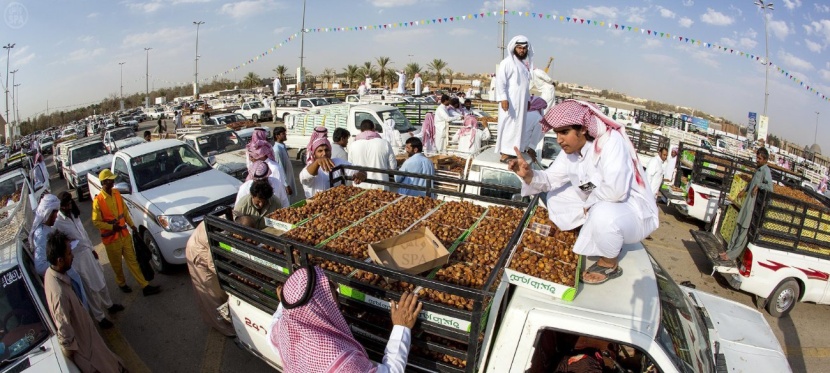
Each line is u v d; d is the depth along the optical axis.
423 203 4.30
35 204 8.24
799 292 5.98
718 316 3.78
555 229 3.50
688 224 9.85
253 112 29.16
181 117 22.34
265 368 4.71
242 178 10.41
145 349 5.09
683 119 22.50
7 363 3.51
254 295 3.42
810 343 5.52
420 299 2.59
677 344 2.63
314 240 3.44
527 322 2.56
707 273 7.34
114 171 8.05
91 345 4.08
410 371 2.73
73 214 5.49
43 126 72.94
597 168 2.91
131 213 7.27
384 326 2.77
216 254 3.71
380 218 3.92
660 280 3.12
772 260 5.87
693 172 9.22
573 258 3.00
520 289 2.77
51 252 3.83
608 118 2.87
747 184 6.72
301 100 28.16
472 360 2.40
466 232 3.60
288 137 15.61
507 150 5.97
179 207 6.80
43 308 3.93
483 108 15.73
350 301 2.81
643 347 2.42
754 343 3.47
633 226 2.79
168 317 5.75
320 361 2.06
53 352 3.65
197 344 5.17
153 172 7.74
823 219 5.74
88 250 5.39
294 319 2.13
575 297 2.69
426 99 27.06
